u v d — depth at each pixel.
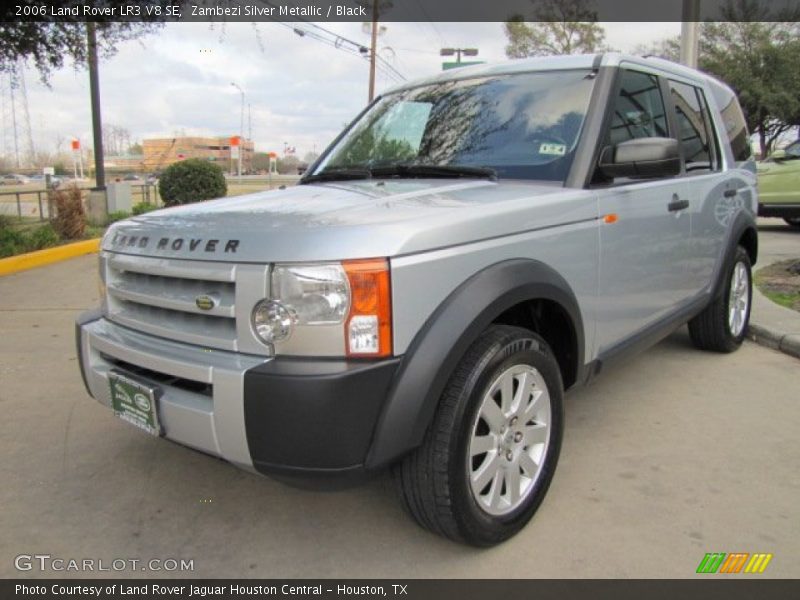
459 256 2.47
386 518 2.97
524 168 3.27
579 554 2.67
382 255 2.26
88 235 12.38
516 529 2.75
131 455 3.60
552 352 3.09
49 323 6.50
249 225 2.49
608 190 3.26
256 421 2.26
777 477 3.26
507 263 2.63
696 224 4.21
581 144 3.23
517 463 2.75
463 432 2.44
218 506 3.09
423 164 3.55
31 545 2.79
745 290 5.27
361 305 2.25
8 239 10.40
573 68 3.59
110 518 3.00
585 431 3.82
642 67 3.81
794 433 3.77
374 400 2.26
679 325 4.25
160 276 2.63
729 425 3.88
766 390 4.44
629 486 3.19
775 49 25.61
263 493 3.20
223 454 2.38
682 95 4.34
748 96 25.83
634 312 3.59
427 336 2.34
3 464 3.50
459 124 3.65
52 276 9.07
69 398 4.43
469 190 2.98
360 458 2.27
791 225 13.62
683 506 3.01
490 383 2.53
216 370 2.33
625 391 4.43
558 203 2.93
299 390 2.20
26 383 4.73
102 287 3.06
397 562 2.66
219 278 2.39
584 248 3.07
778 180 11.83
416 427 2.32
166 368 2.50
